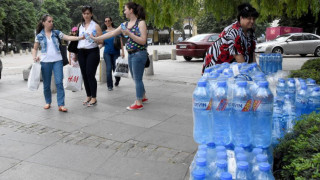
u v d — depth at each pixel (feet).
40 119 17.88
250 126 7.43
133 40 18.93
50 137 15.16
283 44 63.05
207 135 7.79
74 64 22.91
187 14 25.54
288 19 91.66
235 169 6.39
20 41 146.72
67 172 11.73
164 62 55.36
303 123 8.42
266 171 5.96
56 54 19.29
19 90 26.13
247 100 7.31
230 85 7.82
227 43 12.66
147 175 11.57
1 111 19.42
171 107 21.06
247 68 9.92
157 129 16.48
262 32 148.25
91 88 20.97
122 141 14.82
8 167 11.98
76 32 21.07
